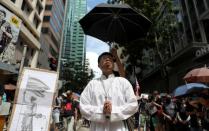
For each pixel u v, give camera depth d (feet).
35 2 117.50
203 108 21.99
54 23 188.24
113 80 8.27
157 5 61.77
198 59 57.77
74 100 36.01
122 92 8.05
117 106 7.79
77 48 280.72
